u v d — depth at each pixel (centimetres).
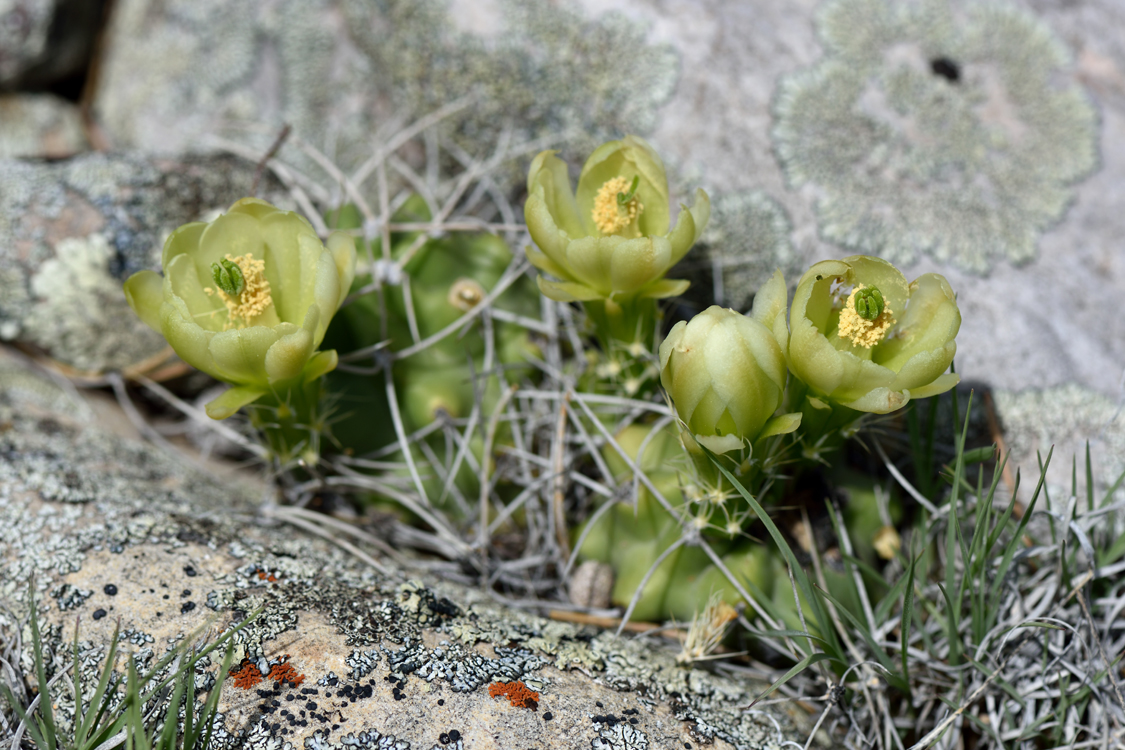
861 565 48
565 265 48
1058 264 54
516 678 46
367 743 44
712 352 45
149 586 46
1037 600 49
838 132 55
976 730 48
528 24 56
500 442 52
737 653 48
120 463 52
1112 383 52
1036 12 56
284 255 47
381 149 55
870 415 49
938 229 54
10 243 54
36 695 45
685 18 55
